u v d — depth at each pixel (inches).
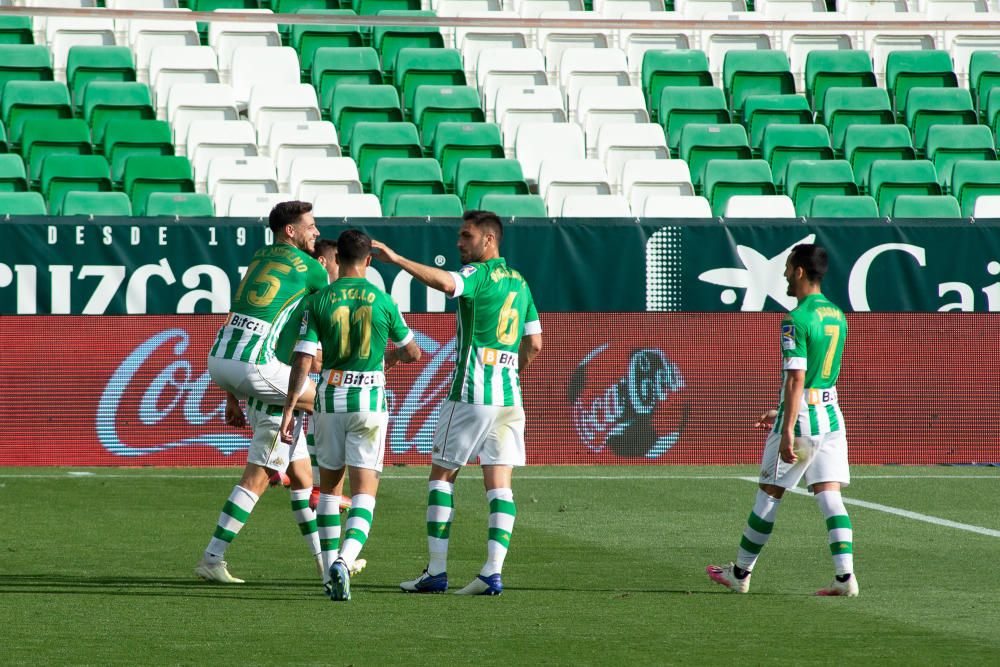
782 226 1926.7
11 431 1825.8
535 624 900.6
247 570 1119.6
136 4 2728.8
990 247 1946.4
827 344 1021.2
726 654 807.7
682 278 1916.8
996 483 1768.0
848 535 1021.8
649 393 1925.4
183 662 771.4
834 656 804.6
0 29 2625.5
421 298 1879.9
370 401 1012.5
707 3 3002.0
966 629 890.7
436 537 1029.8
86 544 1243.2
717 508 1530.5
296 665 766.5
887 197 2364.7
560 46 2819.9
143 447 1852.9
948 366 1951.3
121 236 1838.1
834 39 2903.5
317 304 1019.3
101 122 2406.5
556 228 1899.6
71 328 1829.5
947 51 2942.9
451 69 2664.9
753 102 2637.8
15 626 874.8
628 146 2477.9
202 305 1852.9
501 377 1034.1
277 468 1082.1
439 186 2258.9
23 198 2031.3
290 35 2790.4
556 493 1649.9
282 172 2365.9
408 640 842.8
